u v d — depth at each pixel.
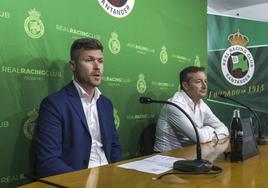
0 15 1.86
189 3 3.60
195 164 1.38
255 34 4.20
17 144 1.94
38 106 2.06
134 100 2.87
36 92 2.05
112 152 2.13
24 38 1.99
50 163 1.68
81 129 1.89
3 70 1.88
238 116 1.72
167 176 1.32
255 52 4.21
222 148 2.08
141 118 2.95
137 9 2.89
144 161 1.60
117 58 2.69
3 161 1.88
